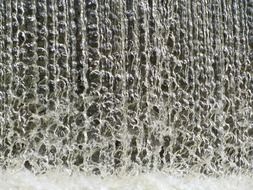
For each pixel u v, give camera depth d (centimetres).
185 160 431
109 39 402
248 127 455
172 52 422
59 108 392
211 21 434
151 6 414
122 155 409
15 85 382
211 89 437
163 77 420
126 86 409
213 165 441
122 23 405
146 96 414
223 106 443
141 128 414
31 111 386
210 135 439
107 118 404
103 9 400
